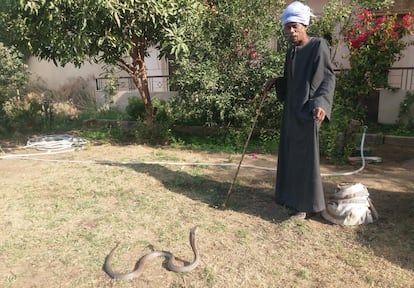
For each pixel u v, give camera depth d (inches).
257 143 276.7
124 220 150.0
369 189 178.4
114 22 220.2
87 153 264.8
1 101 368.8
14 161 245.9
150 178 201.2
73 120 395.2
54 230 142.9
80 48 220.1
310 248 126.8
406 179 194.1
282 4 262.8
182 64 246.5
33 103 370.0
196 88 257.9
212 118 275.4
